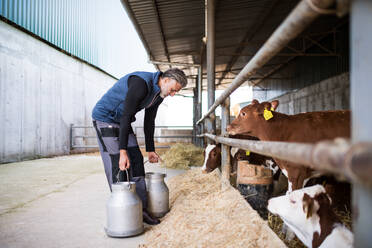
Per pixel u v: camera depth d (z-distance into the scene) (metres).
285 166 2.72
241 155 4.35
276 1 7.95
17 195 4.00
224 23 9.53
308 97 13.65
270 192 3.10
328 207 1.82
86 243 2.24
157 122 28.64
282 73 17.03
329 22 10.10
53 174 6.02
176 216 2.54
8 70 8.48
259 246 1.65
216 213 2.36
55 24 11.34
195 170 5.59
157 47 11.23
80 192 4.18
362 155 0.56
